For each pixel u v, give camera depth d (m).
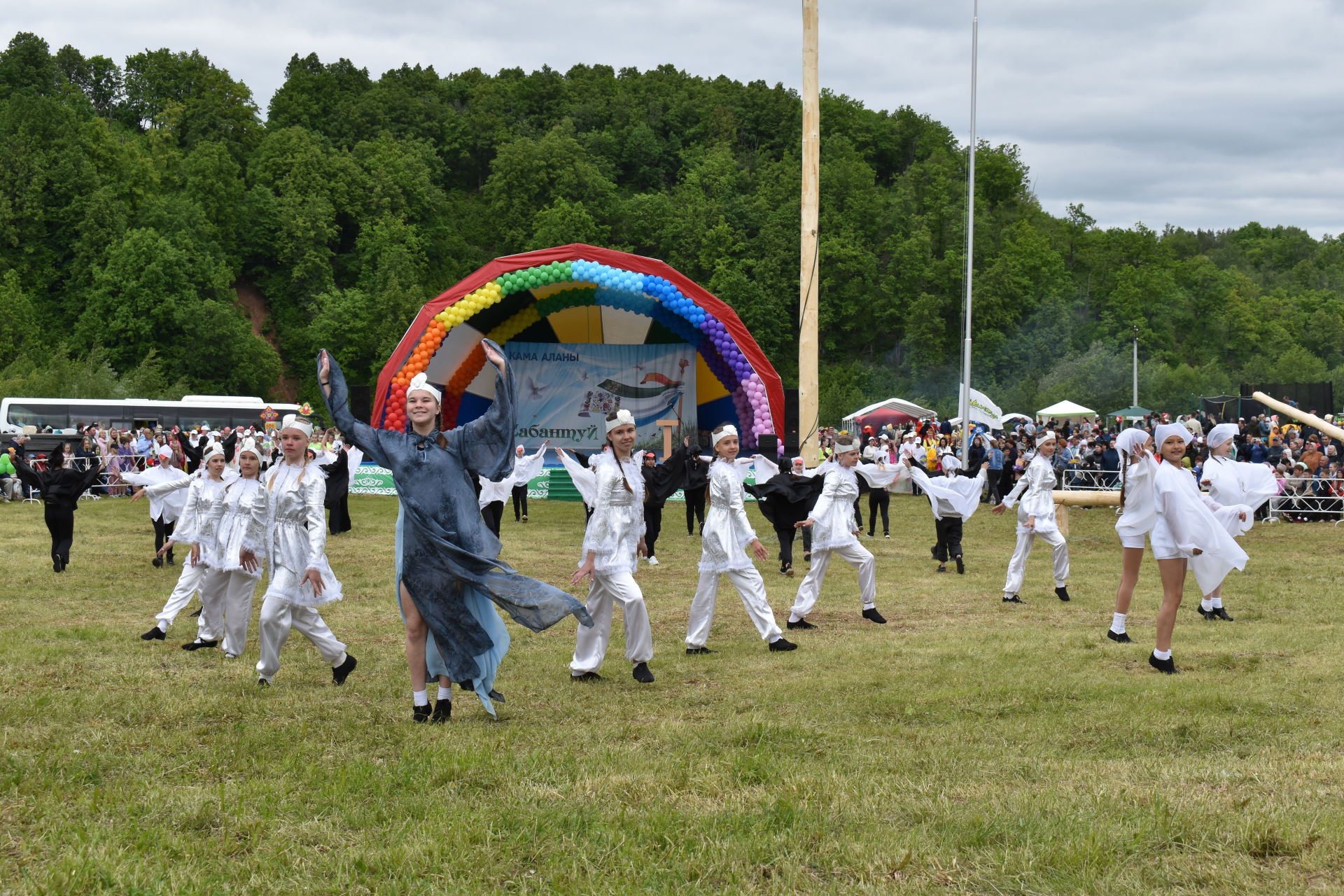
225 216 98.50
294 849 4.70
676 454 16.52
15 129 91.69
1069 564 16.17
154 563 15.70
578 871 4.45
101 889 4.23
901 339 98.25
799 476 15.19
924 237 101.06
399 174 111.25
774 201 108.00
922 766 5.93
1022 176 121.06
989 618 11.55
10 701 7.44
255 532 8.30
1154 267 103.81
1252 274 123.81
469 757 5.96
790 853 4.62
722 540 9.67
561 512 25.66
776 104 132.38
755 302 94.56
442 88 140.00
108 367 63.00
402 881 4.35
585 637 8.53
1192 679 8.13
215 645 9.74
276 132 109.50
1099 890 4.19
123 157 96.12
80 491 15.20
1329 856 4.46
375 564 16.19
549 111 136.62
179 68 123.62
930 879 4.35
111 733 6.64
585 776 5.72
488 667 7.08
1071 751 6.28
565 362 28.02
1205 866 4.39
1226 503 12.09
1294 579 14.40
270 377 82.12
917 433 34.06
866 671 8.66
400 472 7.03
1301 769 5.70
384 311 90.62
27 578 14.49
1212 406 41.06
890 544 19.16
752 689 8.06
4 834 4.87
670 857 4.61
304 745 6.39
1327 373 78.88
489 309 25.50
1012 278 95.25
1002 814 5.02
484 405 27.56
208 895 4.21
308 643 9.93
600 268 23.41
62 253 88.00
